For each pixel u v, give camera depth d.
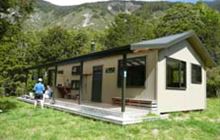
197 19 37.69
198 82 15.69
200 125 10.59
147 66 12.75
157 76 12.25
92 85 17.48
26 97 21.41
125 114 10.79
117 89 14.73
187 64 14.63
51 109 15.14
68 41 34.75
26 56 32.28
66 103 15.36
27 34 33.03
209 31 37.03
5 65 27.91
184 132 9.38
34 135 8.40
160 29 39.94
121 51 11.00
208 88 29.94
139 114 11.33
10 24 14.09
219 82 29.41
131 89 13.54
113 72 15.21
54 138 8.06
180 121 11.06
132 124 10.17
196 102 15.34
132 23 47.91
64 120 11.12
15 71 28.91
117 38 46.66
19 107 16.38
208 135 9.38
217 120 12.53
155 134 8.89
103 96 16.03
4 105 17.28
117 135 8.59
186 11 38.94
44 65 20.12
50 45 33.94
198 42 14.81
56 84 20.94
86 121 10.93
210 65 16.66
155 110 12.05
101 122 10.64
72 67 20.42
